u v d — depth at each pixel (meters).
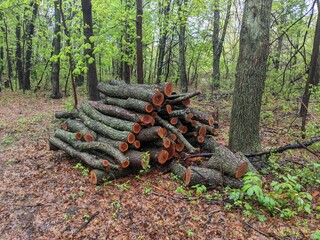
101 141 6.29
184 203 4.79
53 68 16.67
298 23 10.34
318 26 7.74
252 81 5.81
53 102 15.71
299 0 10.10
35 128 10.07
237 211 4.50
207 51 16.67
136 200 4.96
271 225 4.14
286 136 8.27
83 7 9.57
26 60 18.73
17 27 18.50
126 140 5.80
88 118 6.96
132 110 6.29
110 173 5.67
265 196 4.33
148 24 14.80
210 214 4.44
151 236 4.03
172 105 6.62
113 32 13.40
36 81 21.45
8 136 9.15
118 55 15.84
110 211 4.68
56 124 10.44
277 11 10.53
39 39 18.02
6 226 4.43
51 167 6.57
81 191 5.37
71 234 4.17
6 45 18.47
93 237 4.08
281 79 10.77
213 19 16.48
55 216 4.64
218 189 5.14
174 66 23.52
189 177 5.20
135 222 4.36
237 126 6.09
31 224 4.46
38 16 18.02
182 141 5.99
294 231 3.96
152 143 6.24
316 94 8.09
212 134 6.99
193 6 13.29
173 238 3.97
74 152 6.52
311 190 5.20
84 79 22.41
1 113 12.60
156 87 6.30
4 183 5.82
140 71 10.44
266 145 7.56
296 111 10.81
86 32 9.73
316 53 7.89
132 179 5.82
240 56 5.92
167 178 5.75
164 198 4.98
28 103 15.16
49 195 5.30
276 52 11.34
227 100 13.68
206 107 12.70
